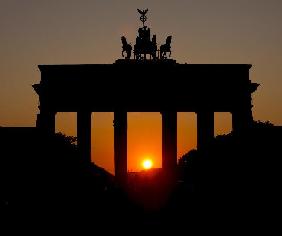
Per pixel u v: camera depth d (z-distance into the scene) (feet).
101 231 647.97
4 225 556.51
